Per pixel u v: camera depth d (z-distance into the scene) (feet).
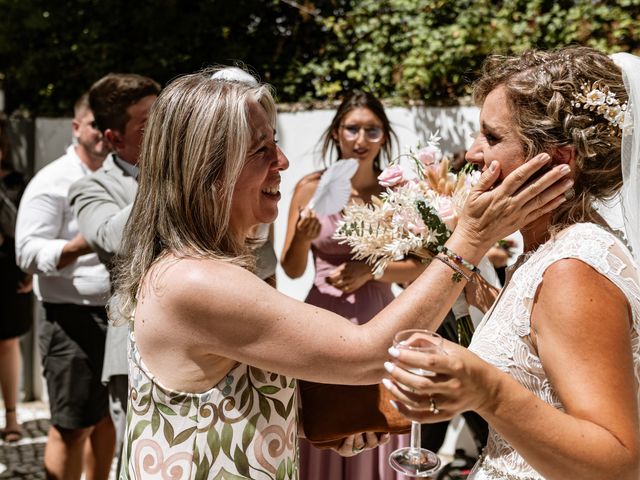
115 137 10.33
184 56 20.39
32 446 16.30
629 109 4.90
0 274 15.92
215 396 5.24
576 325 4.48
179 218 5.31
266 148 5.49
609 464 4.20
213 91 5.35
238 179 5.42
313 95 18.83
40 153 19.92
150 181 5.47
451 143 15.72
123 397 9.95
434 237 6.60
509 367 5.00
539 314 4.75
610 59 5.08
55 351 11.99
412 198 6.88
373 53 17.87
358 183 12.72
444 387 4.14
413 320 5.10
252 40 20.12
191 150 5.25
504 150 5.12
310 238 11.99
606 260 4.59
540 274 4.78
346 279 11.53
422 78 16.63
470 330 6.79
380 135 12.59
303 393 6.34
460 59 16.48
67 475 12.04
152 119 5.49
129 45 21.06
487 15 16.76
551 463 4.29
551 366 4.65
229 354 5.07
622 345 4.44
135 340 5.41
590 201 5.16
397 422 6.14
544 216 5.26
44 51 21.56
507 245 10.77
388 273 11.23
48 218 12.17
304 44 19.47
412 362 4.15
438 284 5.20
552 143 4.97
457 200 6.71
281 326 4.95
